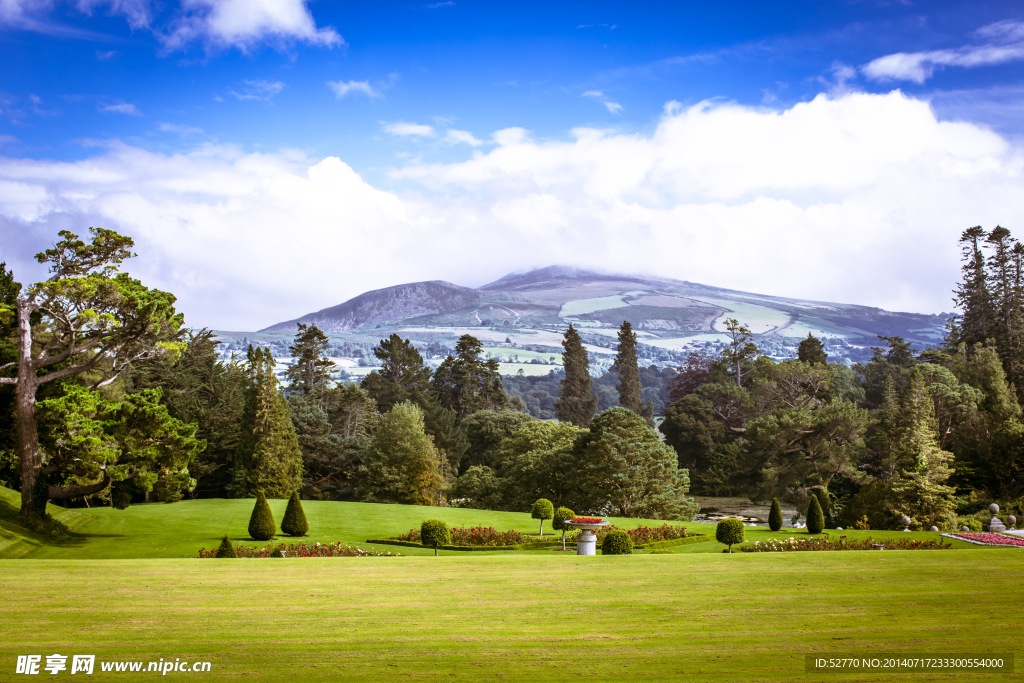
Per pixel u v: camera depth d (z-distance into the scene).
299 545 31.83
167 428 37.19
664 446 55.50
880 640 13.02
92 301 35.81
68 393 36.16
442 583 18.64
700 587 18.14
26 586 17.83
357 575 19.83
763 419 75.88
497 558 23.81
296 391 91.31
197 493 71.94
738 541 32.22
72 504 54.00
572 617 14.94
